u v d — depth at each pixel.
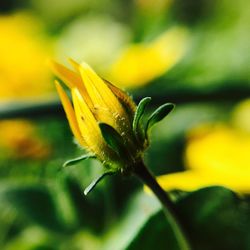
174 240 0.22
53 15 0.71
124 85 0.43
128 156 0.19
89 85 0.19
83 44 0.51
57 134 0.35
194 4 0.59
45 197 0.28
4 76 0.43
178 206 0.21
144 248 0.22
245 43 0.54
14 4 0.83
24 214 0.28
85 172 0.27
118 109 0.19
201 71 0.47
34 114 0.31
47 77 0.44
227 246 0.21
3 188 0.28
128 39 0.54
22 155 0.35
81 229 0.27
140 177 0.19
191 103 0.33
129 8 0.63
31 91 0.43
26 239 0.28
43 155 0.35
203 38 0.52
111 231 0.26
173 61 0.45
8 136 0.35
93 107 0.19
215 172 0.30
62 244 0.27
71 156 0.35
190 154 0.31
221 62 0.50
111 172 0.19
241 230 0.21
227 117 0.40
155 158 0.35
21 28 0.51
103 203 0.26
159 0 0.57
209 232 0.21
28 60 0.44
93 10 0.69
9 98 0.43
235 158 0.30
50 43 0.51
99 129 0.19
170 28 0.56
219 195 0.21
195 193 0.21
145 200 0.25
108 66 0.48
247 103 0.40
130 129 0.19
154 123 0.19
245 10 0.62
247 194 0.30
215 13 0.60
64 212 0.27
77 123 0.19
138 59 0.44
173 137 0.37
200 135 0.36
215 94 0.33
